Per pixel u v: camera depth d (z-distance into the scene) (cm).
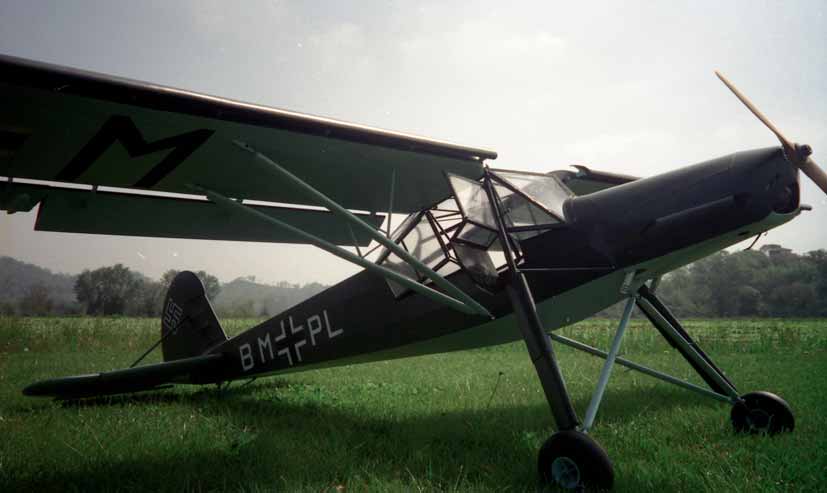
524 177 345
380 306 372
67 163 302
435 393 475
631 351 971
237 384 565
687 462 238
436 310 339
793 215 260
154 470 235
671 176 283
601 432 304
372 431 326
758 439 283
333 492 205
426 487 208
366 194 402
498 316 312
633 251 280
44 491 212
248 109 275
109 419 355
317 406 420
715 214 261
